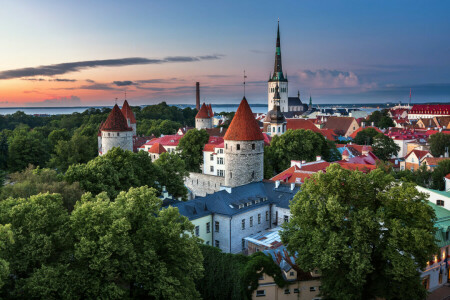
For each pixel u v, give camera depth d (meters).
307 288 47.03
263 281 45.84
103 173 62.38
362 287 43.12
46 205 37.38
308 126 164.12
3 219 36.38
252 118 77.44
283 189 70.25
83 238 34.38
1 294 32.78
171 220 40.03
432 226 42.53
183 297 37.62
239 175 77.25
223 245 61.41
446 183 78.25
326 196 45.16
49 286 32.50
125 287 43.31
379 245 42.94
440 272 52.78
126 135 109.69
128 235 38.97
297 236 45.53
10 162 118.62
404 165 112.31
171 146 131.75
